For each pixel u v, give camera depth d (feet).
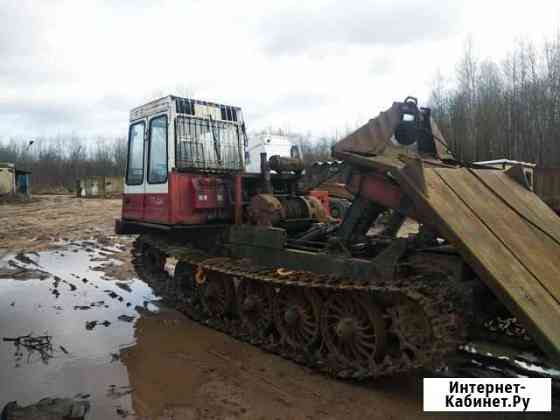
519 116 84.74
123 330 21.45
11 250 44.57
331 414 13.74
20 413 13.51
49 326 21.97
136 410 14.10
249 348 19.12
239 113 26.22
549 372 15.52
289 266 18.85
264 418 13.57
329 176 21.49
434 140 18.17
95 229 61.21
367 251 17.70
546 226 15.23
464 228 13.25
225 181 23.25
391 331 14.49
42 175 189.37
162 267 27.84
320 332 16.90
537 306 11.61
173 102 23.18
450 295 13.39
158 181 23.72
